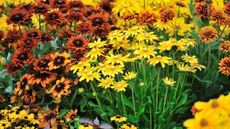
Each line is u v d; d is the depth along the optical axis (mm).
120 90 3428
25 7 4566
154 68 3723
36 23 4785
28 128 3527
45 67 3854
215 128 1737
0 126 3555
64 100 3918
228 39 4441
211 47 4094
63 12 4555
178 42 3609
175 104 3588
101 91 3928
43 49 4305
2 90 4180
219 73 4039
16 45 4168
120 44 3889
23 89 3861
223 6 4520
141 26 4137
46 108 3826
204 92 3938
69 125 3562
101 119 3818
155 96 3721
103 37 4234
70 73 3963
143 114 3613
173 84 3553
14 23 4258
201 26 4312
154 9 4844
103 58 3965
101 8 4711
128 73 3672
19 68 3938
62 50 4195
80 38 3941
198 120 1786
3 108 4121
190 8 4516
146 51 3527
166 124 3600
